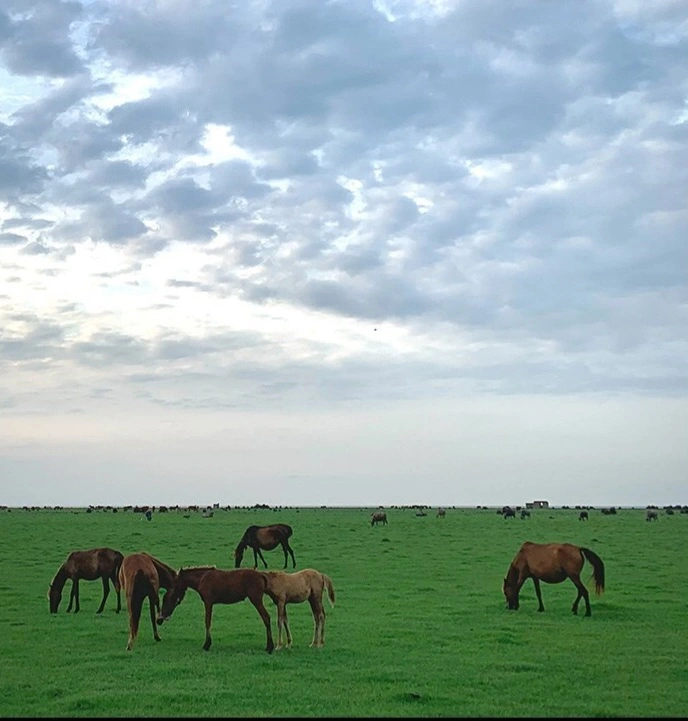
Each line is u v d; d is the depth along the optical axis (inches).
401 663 714.2
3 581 1392.7
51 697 602.5
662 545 2260.1
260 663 713.0
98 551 1051.9
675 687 629.6
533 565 1025.5
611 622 939.3
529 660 727.1
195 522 3941.9
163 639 842.2
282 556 1895.9
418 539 2546.8
